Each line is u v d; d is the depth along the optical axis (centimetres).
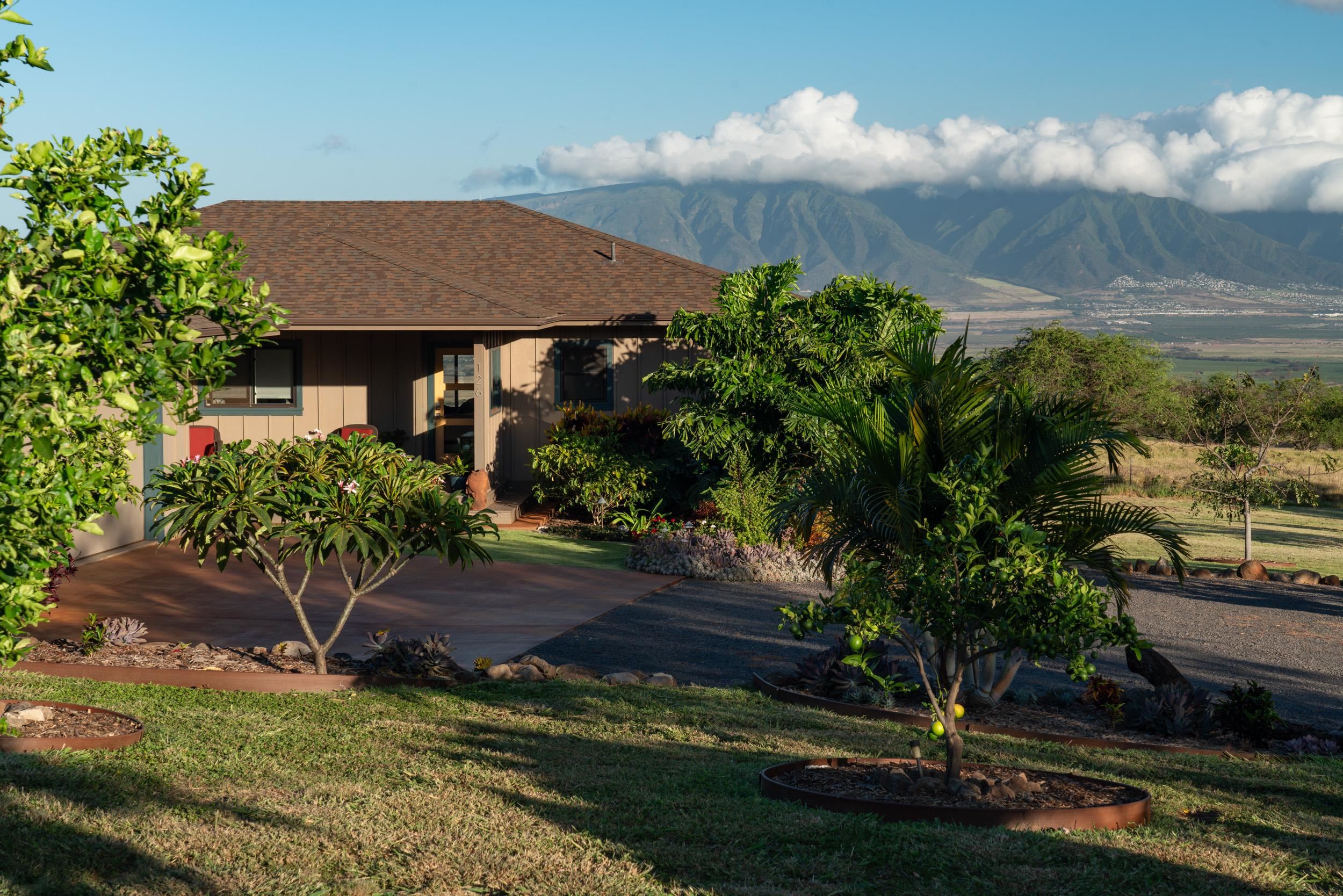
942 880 500
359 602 1390
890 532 742
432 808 583
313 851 503
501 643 1202
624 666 1138
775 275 1934
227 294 448
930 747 823
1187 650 1348
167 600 1355
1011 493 734
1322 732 988
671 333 1978
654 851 529
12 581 402
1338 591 1877
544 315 2034
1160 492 3594
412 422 2205
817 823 579
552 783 655
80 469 406
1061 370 4797
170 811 550
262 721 795
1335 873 530
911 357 748
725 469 1967
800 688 1063
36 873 450
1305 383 2767
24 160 432
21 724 714
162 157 470
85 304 389
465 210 2698
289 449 981
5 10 400
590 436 2088
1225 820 643
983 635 709
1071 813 606
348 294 2030
